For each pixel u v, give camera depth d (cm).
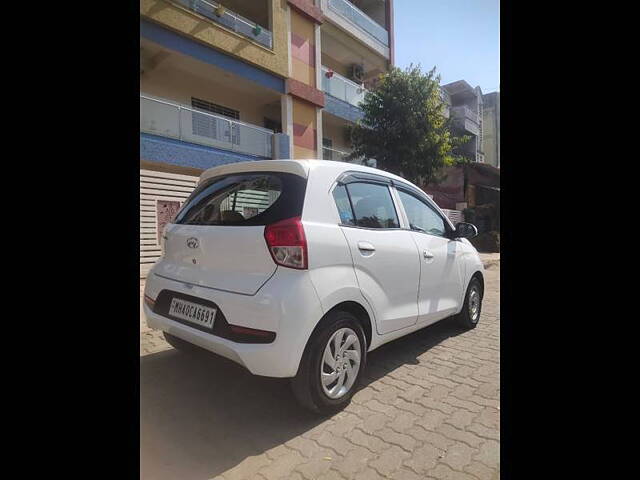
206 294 245
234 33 1088
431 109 1160
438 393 291
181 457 211
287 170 261
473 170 2059
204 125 1002
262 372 221
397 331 311
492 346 397
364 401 277
